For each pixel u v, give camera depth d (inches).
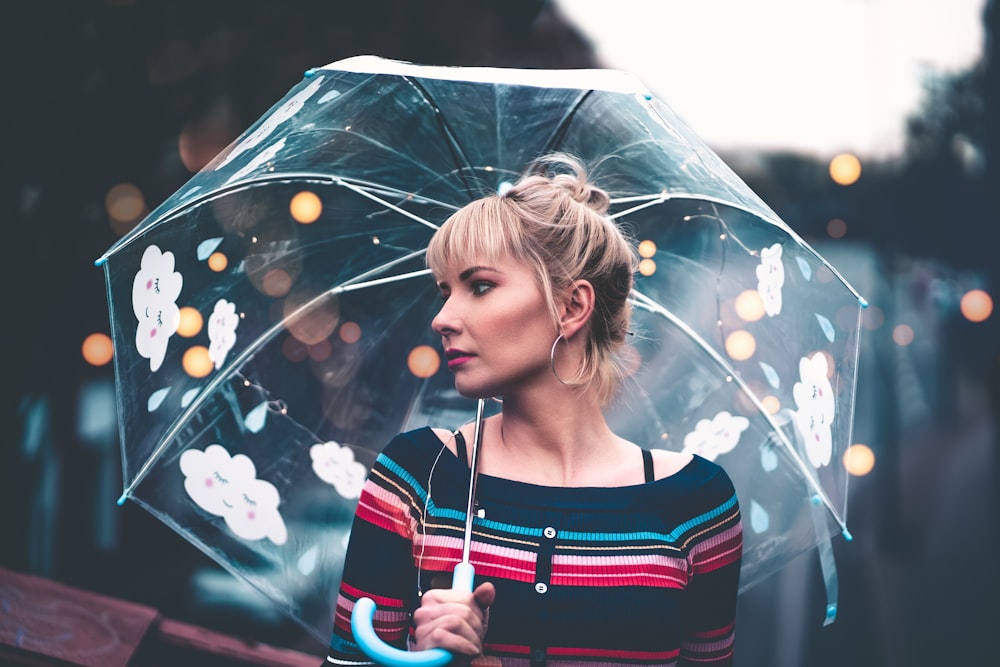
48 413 212.2
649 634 69.3
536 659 68.5
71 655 98.3
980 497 415.2
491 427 76.6
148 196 217.2
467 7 279.4
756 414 92.6
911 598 290.8
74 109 199.8
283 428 94.2
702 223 89.6
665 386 94.0
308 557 95.2
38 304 203.2
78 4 197.6
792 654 247.6
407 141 86.7
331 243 92.4
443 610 65.0
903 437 547.5
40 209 200.1
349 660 71.3
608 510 72.2
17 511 207.5
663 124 78.1
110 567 223.3
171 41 221.3
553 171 81.9
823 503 89.2
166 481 88.7
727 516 76.3
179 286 84.8
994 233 832.3
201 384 88.5
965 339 866.1
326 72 75.7
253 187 86.8
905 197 787.4
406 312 97.0
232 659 113.7
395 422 97.9
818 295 85.0
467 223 72.2
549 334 72.4
